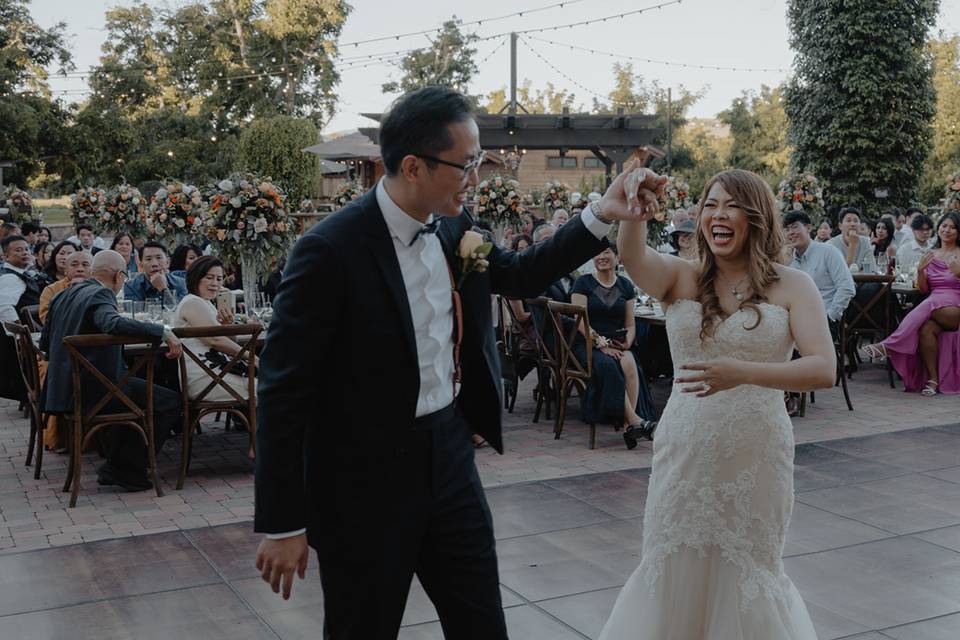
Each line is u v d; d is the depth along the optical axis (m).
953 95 35.12
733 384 2.41
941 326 7.90
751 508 2.66
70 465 5.45
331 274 1.99
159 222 9.43
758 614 2.65
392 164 2.04
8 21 30.23
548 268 2.27
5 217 18.75
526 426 7.05
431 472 2.14
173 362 6.84
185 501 5.21
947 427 6.66
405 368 2.06
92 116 30.42
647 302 7.71
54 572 4.05
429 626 3.45
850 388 8.29
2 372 7.05
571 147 19.30
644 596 2.78
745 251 2.71
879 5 17.58
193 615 3.58
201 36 37.97
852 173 18.34
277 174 27.23
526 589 3.79
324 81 37.56
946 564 4.05
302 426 2.01
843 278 7.27
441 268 2.16
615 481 5.42
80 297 5.27
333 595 2.15
